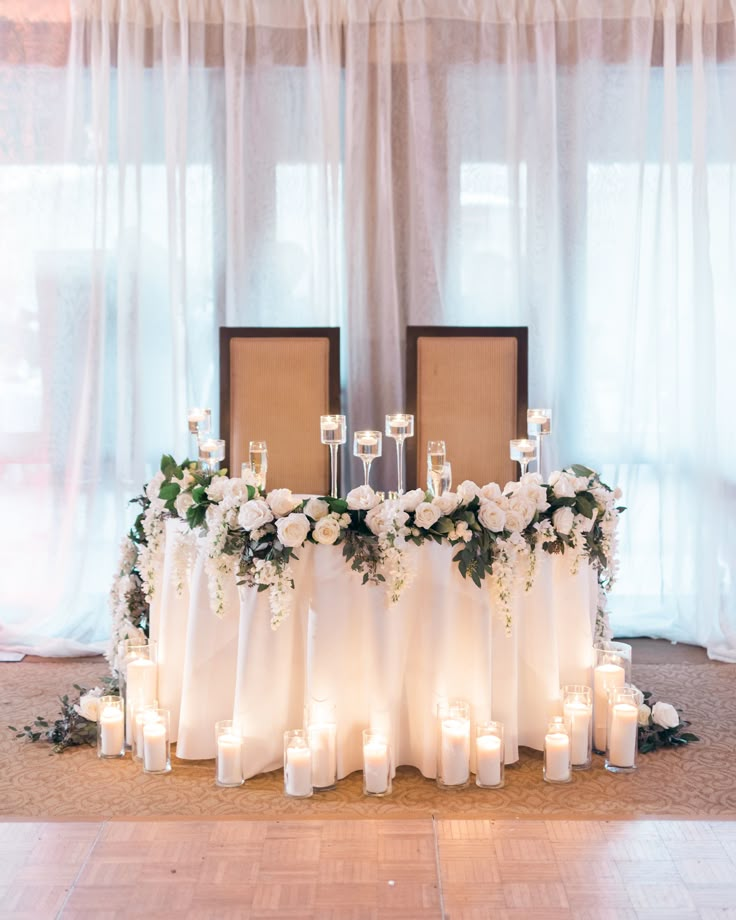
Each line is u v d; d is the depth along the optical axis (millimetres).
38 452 5023
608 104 5059
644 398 5129
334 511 3191
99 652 4938
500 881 2725
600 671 3596
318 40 4938
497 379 4793
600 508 3594
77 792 3287
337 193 4965
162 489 3410
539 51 4961
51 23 4918
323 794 3248
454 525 3217
